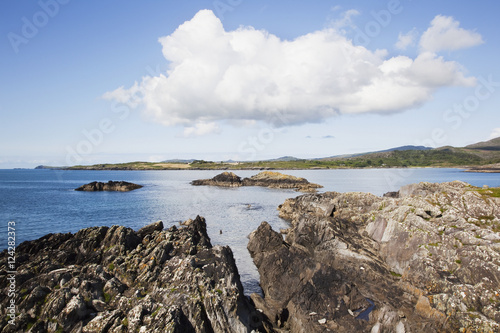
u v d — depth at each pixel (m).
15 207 89.94
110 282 28.69
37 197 115.50
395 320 24.78
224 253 36.94
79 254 37.41
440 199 40.38
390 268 34.59
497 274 26.41
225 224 69.56
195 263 32.34
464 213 37.28
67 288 26.38
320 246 40.75
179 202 104.62
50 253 37.03
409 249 33.69
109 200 108.00
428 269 29.83
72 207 90.62
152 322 23.30
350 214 54.69
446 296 25.53
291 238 51.09
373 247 38.81
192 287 27.53
